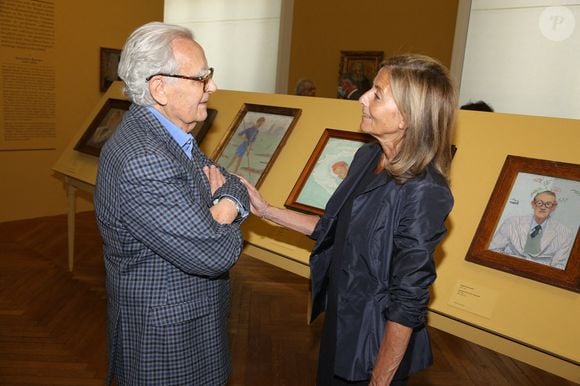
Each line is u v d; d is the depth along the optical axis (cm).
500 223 186
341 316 144
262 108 294
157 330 139
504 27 477
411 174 132
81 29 615
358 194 149
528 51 463
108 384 155
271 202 247
